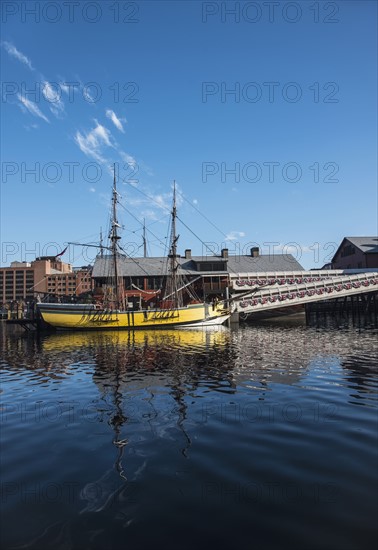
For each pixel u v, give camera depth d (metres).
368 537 4.66
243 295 51.44
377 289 57.91
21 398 12.80
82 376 16.64
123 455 7.53
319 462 6.87
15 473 6.81
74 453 7.70
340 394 11.91
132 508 5.52
